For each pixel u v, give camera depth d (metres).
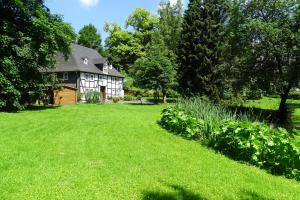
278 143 9.21
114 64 73.81
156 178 7.70
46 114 23.11
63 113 24.22
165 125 16.86
